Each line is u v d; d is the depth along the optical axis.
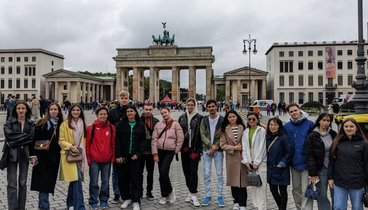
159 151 9.16
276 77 100.25
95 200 8.73
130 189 8.91
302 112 7.89
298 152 7.63
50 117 8.23
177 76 97.25
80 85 109.06
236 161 8.36
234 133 8.52
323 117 7.27
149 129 9.43
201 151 9.26
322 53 97.50
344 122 6.61
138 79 99.25
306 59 98.50
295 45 98.94
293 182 7.84
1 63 113.88
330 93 96.88
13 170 7.88
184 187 10.86
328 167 6.82
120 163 8.61
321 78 97.56
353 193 6.50
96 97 122.56
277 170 7.74
